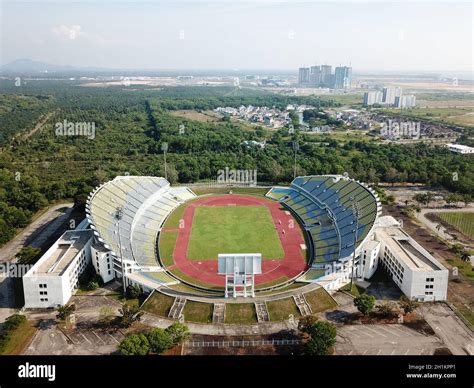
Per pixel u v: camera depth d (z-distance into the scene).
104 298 130.88
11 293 134.12
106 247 137.88
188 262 159.88
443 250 166.25
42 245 171.62
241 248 172.50
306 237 183.00
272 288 139.62
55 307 125.44
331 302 127.06
